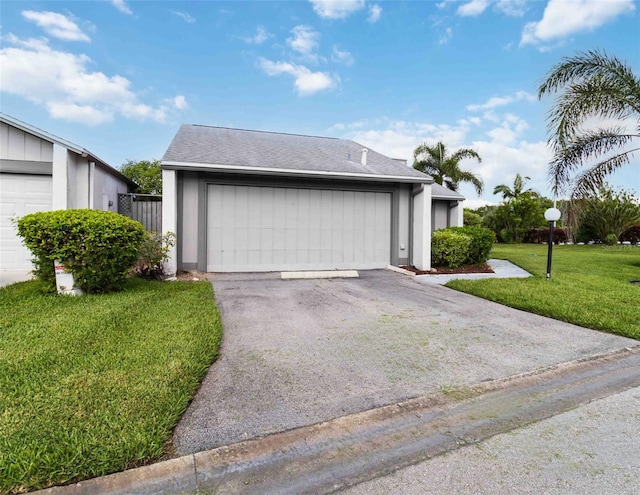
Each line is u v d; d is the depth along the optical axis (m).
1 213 8.42
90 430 2.29
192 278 8.45
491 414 2.82
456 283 8.09
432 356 3.94
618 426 2.66
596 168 9.62
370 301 6.56
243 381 3.23
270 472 2.12
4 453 2.04
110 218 6.21
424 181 10.17
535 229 24.23
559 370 3.68
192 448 2.28
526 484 2.02
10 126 8.30
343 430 2.55
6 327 4.21
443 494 1.94
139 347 3.71
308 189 9.91
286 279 8.76
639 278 9.34
